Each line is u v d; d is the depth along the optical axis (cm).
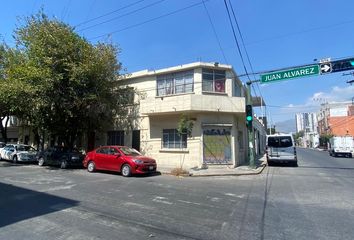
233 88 2270
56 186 1240
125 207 864
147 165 1648
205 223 700
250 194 1095
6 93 1992
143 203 921
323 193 1124
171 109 2077
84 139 2741
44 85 1870
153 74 2322
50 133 2486
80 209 837
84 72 1989
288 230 651
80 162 2056
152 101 2164
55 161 2122
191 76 2173
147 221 716
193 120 2092
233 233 628
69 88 2005
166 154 2200
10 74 2078
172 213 795
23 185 1259
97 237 599
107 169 1733
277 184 1369
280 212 816
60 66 1962
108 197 1014
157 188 1220
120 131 2492
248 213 801
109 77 2281
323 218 755
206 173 1758
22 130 3619
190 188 1230
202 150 2062
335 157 3934
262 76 1831
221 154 2100
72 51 2014
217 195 1068
